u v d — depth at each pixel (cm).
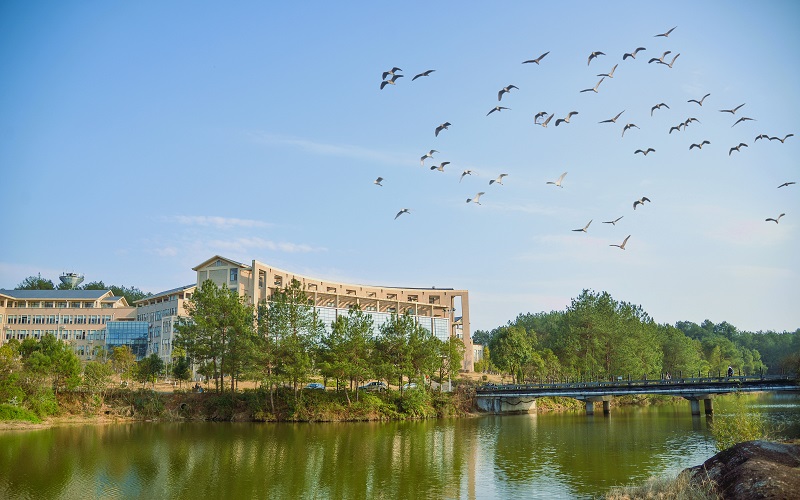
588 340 14612
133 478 5141
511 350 14150
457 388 12462
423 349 11219
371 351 11094
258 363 10188
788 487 3019
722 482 3375
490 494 4488
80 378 9625
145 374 10875
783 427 7006
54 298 17488
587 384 10881
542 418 10931
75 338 16988
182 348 10762
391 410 10731
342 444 7162
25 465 5650
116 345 16400
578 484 4762
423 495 4506
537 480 4950
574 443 7125
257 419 9950
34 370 9062
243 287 15625
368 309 19025
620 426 9088
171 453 6425
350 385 11300
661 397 15425
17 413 8519
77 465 5684
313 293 17888
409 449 6769
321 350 10500
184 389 11062
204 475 5275
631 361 14050
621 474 5116
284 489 4744
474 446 6981
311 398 10456
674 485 3603
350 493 4597
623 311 16512
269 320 10525
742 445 3725
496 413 12069
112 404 9919
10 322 17088
